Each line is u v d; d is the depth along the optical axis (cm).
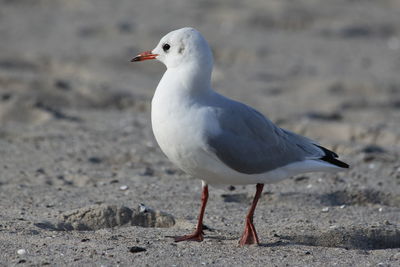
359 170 1391
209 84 960
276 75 2311
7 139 1546
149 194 1214
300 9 3238
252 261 879
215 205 1167
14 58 2352
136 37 2708
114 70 2309
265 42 2745
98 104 1916
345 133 1712
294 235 1005
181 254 894
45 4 3294
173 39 960
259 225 1068
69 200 1166
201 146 922
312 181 1309
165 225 1060
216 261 873
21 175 1306
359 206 1209
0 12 3098
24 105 1752
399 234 1027
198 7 3269
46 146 1497
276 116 1811
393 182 1320
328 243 1005
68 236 960
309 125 1748
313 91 2141
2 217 1046
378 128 1717
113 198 1183
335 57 2581
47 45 2541
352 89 2159
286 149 982
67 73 2273
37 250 891
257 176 962
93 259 861
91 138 1567
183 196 1209
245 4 3319
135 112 1878
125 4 3316
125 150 1488
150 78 2264
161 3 3344
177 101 930
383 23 3109
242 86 2166
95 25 2856
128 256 875
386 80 2230
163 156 1464
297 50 2662
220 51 2567
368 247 1013
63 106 1878
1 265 838
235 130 938
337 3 3462
